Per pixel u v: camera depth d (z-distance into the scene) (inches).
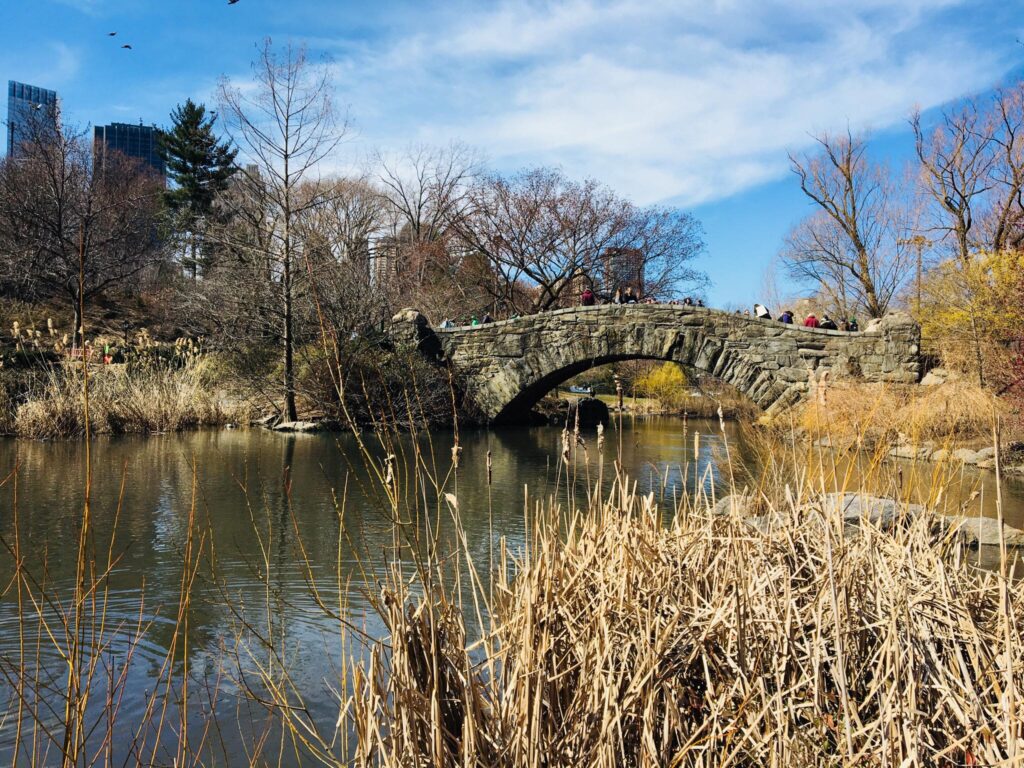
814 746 96.2
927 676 97.8
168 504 394.3
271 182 924.6
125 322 1332.4
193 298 1074.7
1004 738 87.4
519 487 466.3
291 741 150.3
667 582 114.2
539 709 95.3
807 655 101.6
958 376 645.3
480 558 280.2
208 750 146.9
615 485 136.9
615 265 1528.1
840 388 563.8
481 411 995.9
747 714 99.8
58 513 367.6
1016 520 351.9
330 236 1089.4
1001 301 743.1
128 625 217.3
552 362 956.6
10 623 217.0
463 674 102.8
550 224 1481.3
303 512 377.7
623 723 104.2
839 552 113.0
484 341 996.6
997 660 95.0
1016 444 539.5
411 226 1718.8
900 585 105.5
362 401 827.4
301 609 230.5
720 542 126.0
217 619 221.3
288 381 844.0
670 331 879.1
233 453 609.6
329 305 870.4
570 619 111.3
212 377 906.7
